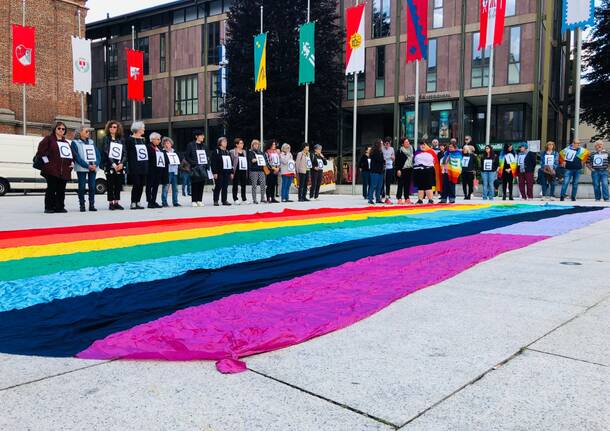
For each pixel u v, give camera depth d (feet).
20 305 11.96
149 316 11.11
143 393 7.43
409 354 8.98
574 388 7.57
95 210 38.91
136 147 40.81
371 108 122.21
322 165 58.90
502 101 110.42
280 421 6.61
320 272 15.61
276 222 29.25
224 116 109.19
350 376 8.04
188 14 144.66
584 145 61.93
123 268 16.02
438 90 111.24
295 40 102.73
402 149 48.24
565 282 14.60
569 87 137.59
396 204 48.14
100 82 164.96
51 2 108.58
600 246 21.27
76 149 37.32
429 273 15.49
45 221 30.37
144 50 153.69
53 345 9.37
